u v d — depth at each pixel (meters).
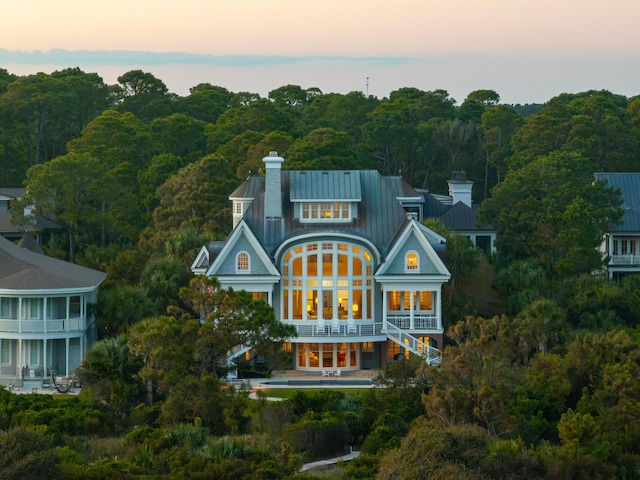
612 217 136.12
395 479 68.19
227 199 143.88
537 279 122.19
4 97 198.25
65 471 70.56
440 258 112.69
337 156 165.12
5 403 88.94
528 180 142.25
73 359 109.88
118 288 115.06
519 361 97.69
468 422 79.12
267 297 112.19
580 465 72.12
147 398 92.00
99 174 145.62
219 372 91.75
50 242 144.25
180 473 71.69
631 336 107.38
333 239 112.19
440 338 112.44
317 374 110.88
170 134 198.00
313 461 81.31
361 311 113.12
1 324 108.12
